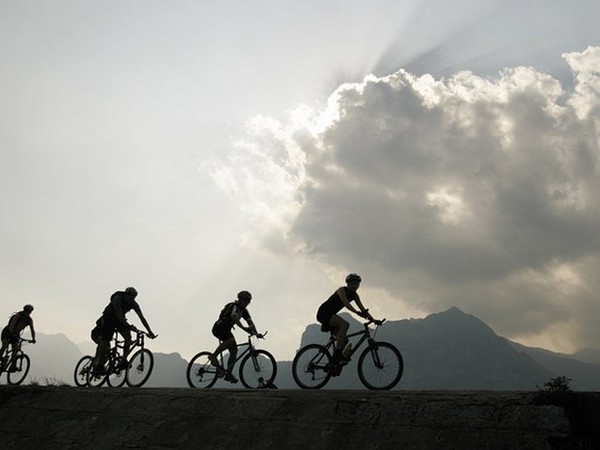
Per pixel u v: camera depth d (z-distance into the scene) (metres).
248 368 10.71
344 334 9.57
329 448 6.07
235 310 11.02
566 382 5.93
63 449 7.73
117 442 7.48
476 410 5.85
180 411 7.71
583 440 5.29
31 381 10.27
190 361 11.29
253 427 6.86
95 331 12.75
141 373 11.96
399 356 8.98
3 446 8.33
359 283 9.76
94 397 8.88
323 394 7.05
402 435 5.88
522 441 5.29
